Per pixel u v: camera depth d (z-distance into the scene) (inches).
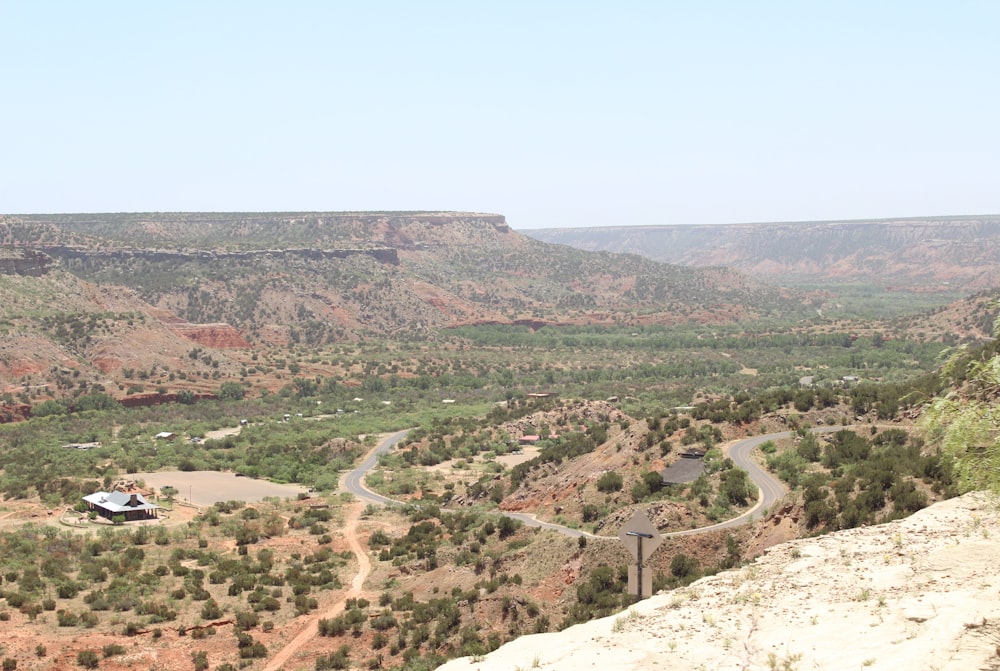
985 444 899.4
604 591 2193.7
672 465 3100.4
